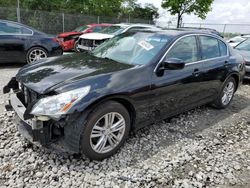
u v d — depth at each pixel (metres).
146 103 3.31
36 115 2.63
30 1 23.30
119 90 2.93
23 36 7.60
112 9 31.58
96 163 2.96
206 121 4.48
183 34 3.95
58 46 8.34
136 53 3.66
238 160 3.28
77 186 2.58
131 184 2.66
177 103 3.87
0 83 5.91
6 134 3.46
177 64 3.35
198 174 2.90
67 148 2.73
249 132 4.16
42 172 2.75
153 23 24.44
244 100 5.94
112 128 3.02
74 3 27.66
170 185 2.70
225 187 2.74
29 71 3.28
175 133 3.88
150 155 3.21
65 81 2.82
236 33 24.59
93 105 2.75
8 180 2.61
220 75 4.65
